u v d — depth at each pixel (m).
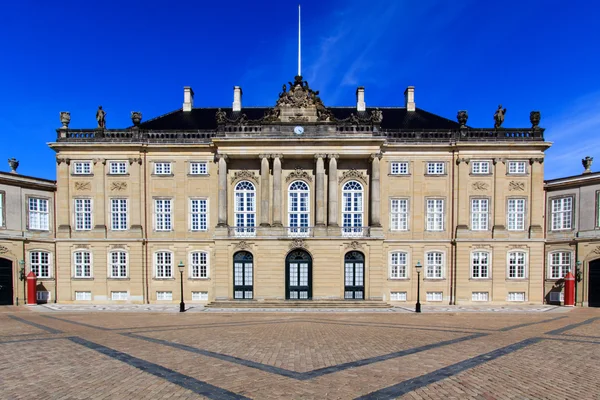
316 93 35.97
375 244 34.28
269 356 14.09
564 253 36.06
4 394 10.14
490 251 35.75
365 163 36.53
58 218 36.44
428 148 36.44
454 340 17.34
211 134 37.06
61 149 36.31
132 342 16.83
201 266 36.50
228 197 36.31
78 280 36.12
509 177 36.06
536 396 9.99
